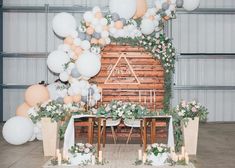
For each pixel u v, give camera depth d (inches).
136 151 300.4
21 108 380.5
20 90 502.3
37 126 343.0
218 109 505.0
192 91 503.2
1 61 498.0
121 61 409.4
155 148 249.0
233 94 504.4
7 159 270.7
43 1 503.8
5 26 502.3
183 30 508.4
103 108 275.4
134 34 390.9
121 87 408.5
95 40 376.5
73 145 274.8
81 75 367.9
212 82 506.6
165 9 415.2
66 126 289.1
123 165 248.2
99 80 408.5
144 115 277.1
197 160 265.9
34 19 503.5
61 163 250.2
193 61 506.0
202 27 508.7
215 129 433.7
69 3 505.7
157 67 409.7
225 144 333.4
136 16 399.9
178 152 285.3
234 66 506.0
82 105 372.2
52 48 504.1
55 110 286.0
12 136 318.7
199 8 504.4
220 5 506.9
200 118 285.1
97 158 259.9
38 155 285.4
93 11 375.9
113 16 375.2
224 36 509.0
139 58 409.7
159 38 402.9
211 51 508.4
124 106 274.2
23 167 246.1
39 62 503.8
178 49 507.5
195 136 283.4
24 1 503.5
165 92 407.8
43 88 377.7
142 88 409.4
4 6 498.6
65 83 417.4
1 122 494.6
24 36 503.8
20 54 499.2
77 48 371.6
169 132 281.3
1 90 497.0
